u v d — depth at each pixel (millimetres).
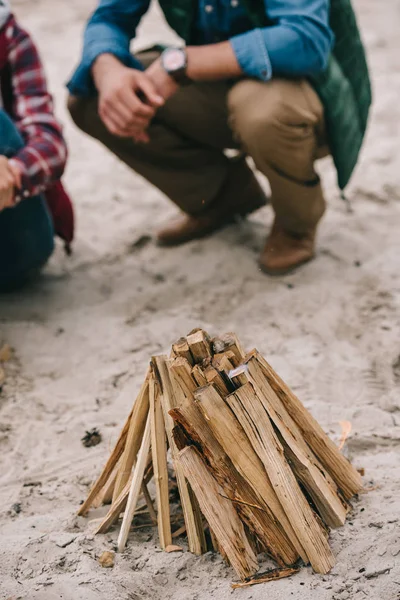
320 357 2877
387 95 4918
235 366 1957
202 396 1840
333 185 4059
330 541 1945
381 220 3736
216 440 1886
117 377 2869
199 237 3646
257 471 1879
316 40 2877
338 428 2492
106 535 2049
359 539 1934
